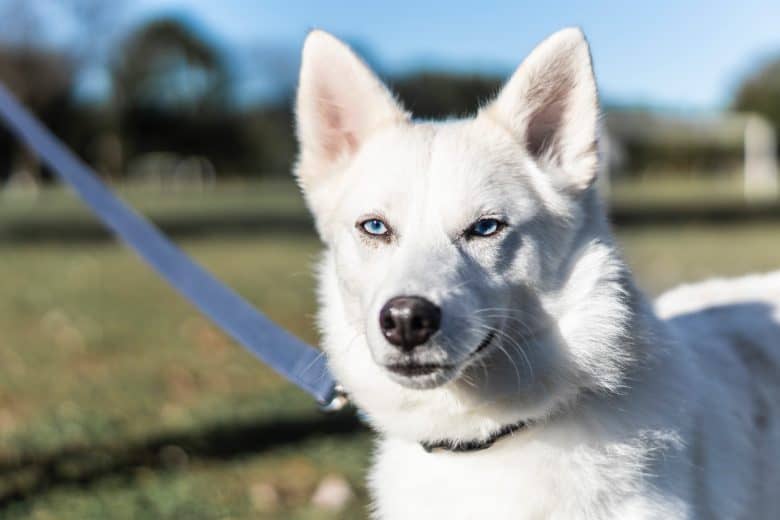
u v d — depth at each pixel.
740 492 0.81
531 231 0.78
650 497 0.75
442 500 0.77
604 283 0.77
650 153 13.77
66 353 1.89
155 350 1.90
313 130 0.86
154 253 0.95
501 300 0.76
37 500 1.14
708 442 0.80
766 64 14.18
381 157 0.81
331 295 0.84
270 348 0.90
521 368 0.76
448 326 0.72
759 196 8.12
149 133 14.08
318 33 0.85
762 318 0.93
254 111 14.44
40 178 11.73
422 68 7.83
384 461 0.82
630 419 0.76
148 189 11.66
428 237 0.77
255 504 1.13
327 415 1.44
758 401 0.87
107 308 2.43
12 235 4.69
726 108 14.49
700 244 3.78
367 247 0.79
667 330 0.81
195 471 1.23
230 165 14.66
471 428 0.77
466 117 0.88
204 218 5.71
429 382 0.73
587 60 0.79
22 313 2.37
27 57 11.63
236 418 1.42
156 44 13.47
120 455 1.28
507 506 0.75
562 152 0.81
